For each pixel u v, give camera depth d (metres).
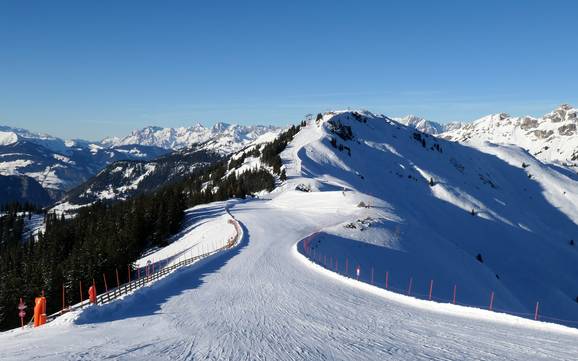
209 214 99.44
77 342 15.94
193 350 14.97
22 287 65.81
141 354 14.38
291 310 22.03
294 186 136.50
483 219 170.00
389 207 99.50
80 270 63.69
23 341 16.23
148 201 113.88
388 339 17.11
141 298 24.50
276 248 48.66
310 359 14.28
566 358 15.15
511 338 17.73
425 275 62.31
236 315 20.70
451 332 18.56
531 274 131.50
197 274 33.47
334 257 53.56
